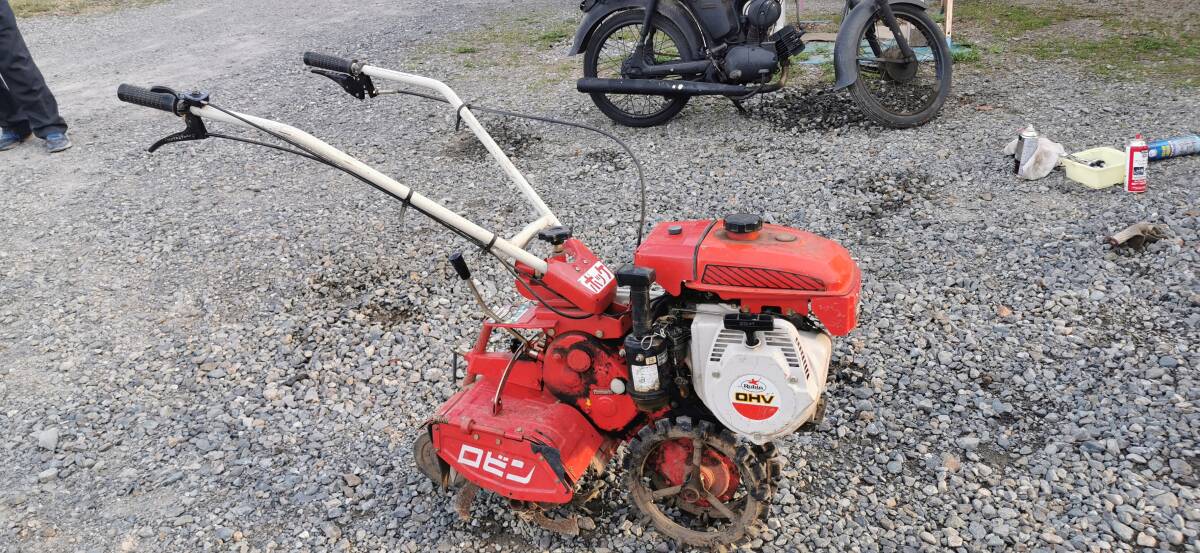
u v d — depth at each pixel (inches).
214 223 263.3
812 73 338.3
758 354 119.9
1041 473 149.3
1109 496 142.2
